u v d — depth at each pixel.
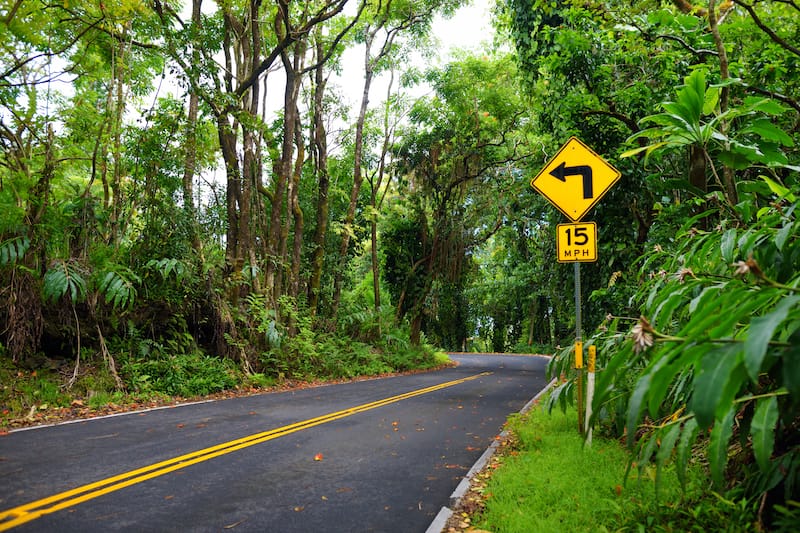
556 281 14.97
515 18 13.97
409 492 4.89
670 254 5.47
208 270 14.18
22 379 9.43
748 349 1.90
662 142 5.10
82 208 11.59
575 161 6.59
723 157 5.12
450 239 26.16
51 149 11.59
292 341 15.97
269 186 20.59
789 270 3.45
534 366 25.62
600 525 3.73
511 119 23.31
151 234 13.20
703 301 3.09
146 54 14.70
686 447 2.99
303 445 6.71
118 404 9.60
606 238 10.91
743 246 3.72
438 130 25.17
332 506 4.47
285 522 4.07
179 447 6.35
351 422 8.48
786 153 8.37
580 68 10.73
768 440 2.40
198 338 14.05
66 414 8.51
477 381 16.92
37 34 11.48
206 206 15.09
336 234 23.05
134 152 12.89
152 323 12.67
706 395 1.97
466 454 6.43
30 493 4.49
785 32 8.87
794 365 1.94
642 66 10.80
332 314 21.70
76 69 12.84
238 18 15.68
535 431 7.04
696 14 8.52
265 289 15.80
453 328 44.16
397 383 16.00
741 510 3.37
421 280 27.88
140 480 4.97
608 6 9.79
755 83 8.51
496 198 24.98
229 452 6.20
